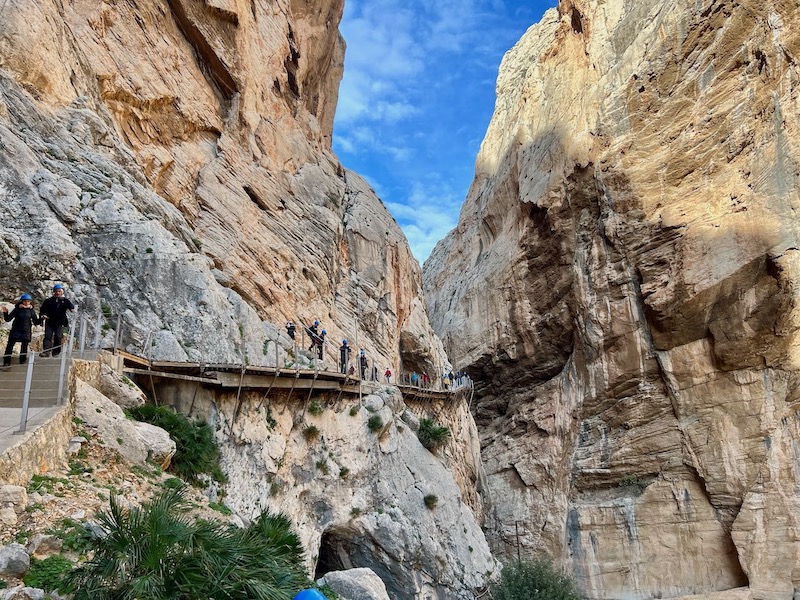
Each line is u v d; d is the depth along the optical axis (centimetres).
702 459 2855
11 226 1437
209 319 1609
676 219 3120
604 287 3394
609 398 3322
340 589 1112
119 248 1558
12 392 926
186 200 2217
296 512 1609
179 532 562
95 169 1686
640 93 3522
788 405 2658
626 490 3128
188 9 2459
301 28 3484
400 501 1922
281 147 2981
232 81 2652
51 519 671
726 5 3203
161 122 2247
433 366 3450
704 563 2739
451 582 1966
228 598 538
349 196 3609
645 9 3772
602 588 2966
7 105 1548
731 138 3059
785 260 2658
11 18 1634
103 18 2092
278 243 2547
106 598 509
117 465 916
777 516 2547
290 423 1672
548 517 3316
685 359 3019
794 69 2862
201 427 1327
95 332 1325
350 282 3106
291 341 2152
